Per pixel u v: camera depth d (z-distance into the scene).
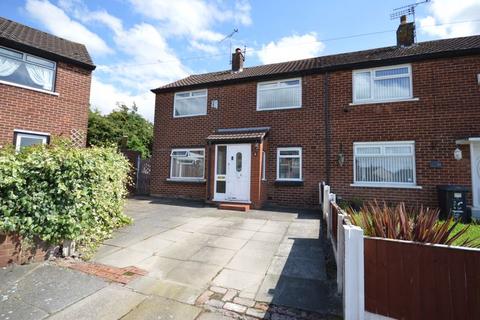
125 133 24.28
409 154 8.95
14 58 8.79
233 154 10.45
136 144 24.33
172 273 4.09
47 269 4.03
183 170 12.30
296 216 8.35
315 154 10.14
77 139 10.09
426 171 8.66
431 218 3.41
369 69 9.79
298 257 4.80
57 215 4.37
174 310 3.11
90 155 5.03
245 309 3.16
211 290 3.60
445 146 8.54
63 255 4.52
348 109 9.85
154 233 6.13
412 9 11.00
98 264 4.36
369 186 9.24
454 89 8.63
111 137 23.17
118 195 6.30
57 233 4.40
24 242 4.09
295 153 10.49
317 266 4.41
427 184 8.61
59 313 2.98
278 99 11.09
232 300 3.36
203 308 3.17
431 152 8.67
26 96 8.84
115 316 2.96
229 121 11.70
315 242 5.65
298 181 10.18
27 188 4.13
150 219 7.54
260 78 11.27
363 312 2.78
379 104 9.45
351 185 9.46
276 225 7.09
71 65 10.14
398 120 9.16
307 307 3.21
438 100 8.77
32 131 8.91
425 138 8.79
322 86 10.37
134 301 3.28
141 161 13.88
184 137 12.47
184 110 12.80
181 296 3.43
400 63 9.31
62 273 3.94
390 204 8.91
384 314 2.73
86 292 3.45
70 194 4.50
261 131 10.77
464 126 8.41
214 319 2.96
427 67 9.02
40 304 3.14
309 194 10.02
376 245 2.85
